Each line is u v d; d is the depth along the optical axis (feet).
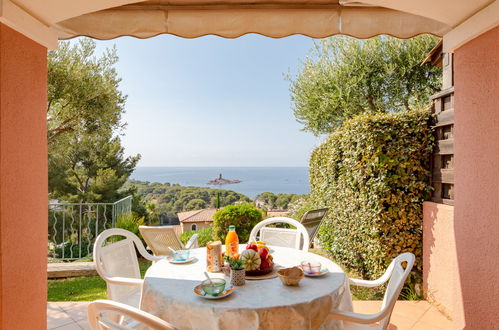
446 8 6.40
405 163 11.75
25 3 5.72
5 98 5.34
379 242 12.10
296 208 25.70
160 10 8.01
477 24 6.26
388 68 25.13
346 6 7.98
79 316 10.57
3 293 5.25
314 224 14.92
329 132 27.89
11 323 5.47
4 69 5.32
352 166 13.61
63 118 21.90
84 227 30.04
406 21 8.16
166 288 6.21
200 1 7.84
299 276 6.21
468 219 6.75
